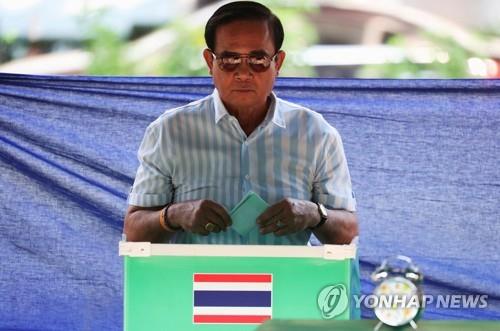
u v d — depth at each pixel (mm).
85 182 9750
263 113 8305
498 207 9602
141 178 8375
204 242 8062
